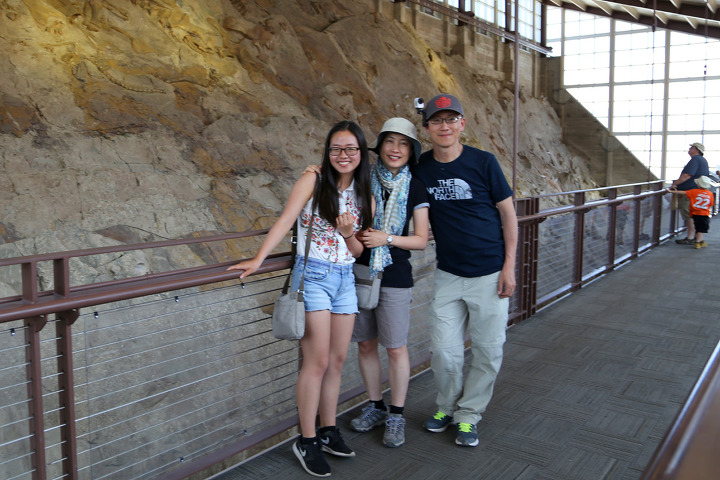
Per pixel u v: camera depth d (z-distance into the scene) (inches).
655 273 237.5
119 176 356.5
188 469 82.4
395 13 771.4
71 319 66.4
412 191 89.8
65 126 370.3
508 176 804.6
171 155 403.5
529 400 114.0
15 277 269.7
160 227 346.9
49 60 391.5
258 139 469.4
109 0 451.8
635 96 1003.9
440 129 88.9
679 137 957.2
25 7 390.3
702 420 18.8
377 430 101.0
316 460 85.4
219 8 555.5
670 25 911.7
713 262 257.6
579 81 1064.2
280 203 428.8
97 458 148.4
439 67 762.8
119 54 441.4
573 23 1060.5
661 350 143.0
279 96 544.7
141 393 154.2
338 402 103.7
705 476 15.6
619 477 85.2
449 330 96.5
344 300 84.1
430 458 91.1
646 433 99.3
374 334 96.7
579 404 111.7
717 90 912.9
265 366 183.9
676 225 355.6
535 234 172.7
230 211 391.9
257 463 90.1
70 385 68.5
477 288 93.1
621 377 125.6
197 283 73.6
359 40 667.4
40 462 66.6
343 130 78.6
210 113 466.6
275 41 575.2
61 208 320.2
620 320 170.2
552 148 1007.6
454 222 92.4
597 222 232.4
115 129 393.7
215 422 166.1
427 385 121.2
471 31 898.7
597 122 1046.4
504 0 975.0
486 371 94.8
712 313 175.3
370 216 84.3
